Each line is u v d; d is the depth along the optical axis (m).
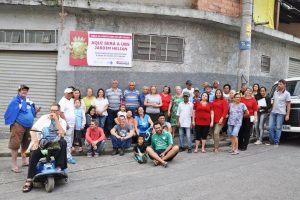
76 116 9.60
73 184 7.02
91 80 11.88
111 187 6.75
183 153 10.00
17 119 7.85
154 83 12.42
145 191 6.42
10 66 12.00
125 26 12.09
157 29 12.40
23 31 11.82
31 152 6.85
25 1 11.10
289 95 10.77
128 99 11.37
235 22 13.20
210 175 7.48
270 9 15.66
